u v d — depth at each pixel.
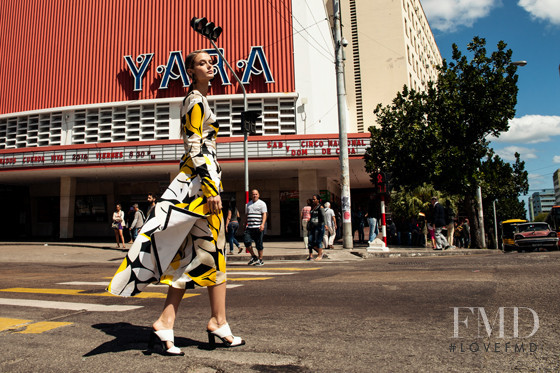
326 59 24.48
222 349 2.50
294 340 2.68
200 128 2.36
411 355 2.32
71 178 22.19
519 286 4.45
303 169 20.62
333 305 3.82
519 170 34.06
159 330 2.38
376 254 12.32
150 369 2.14
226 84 20.69
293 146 18.66
